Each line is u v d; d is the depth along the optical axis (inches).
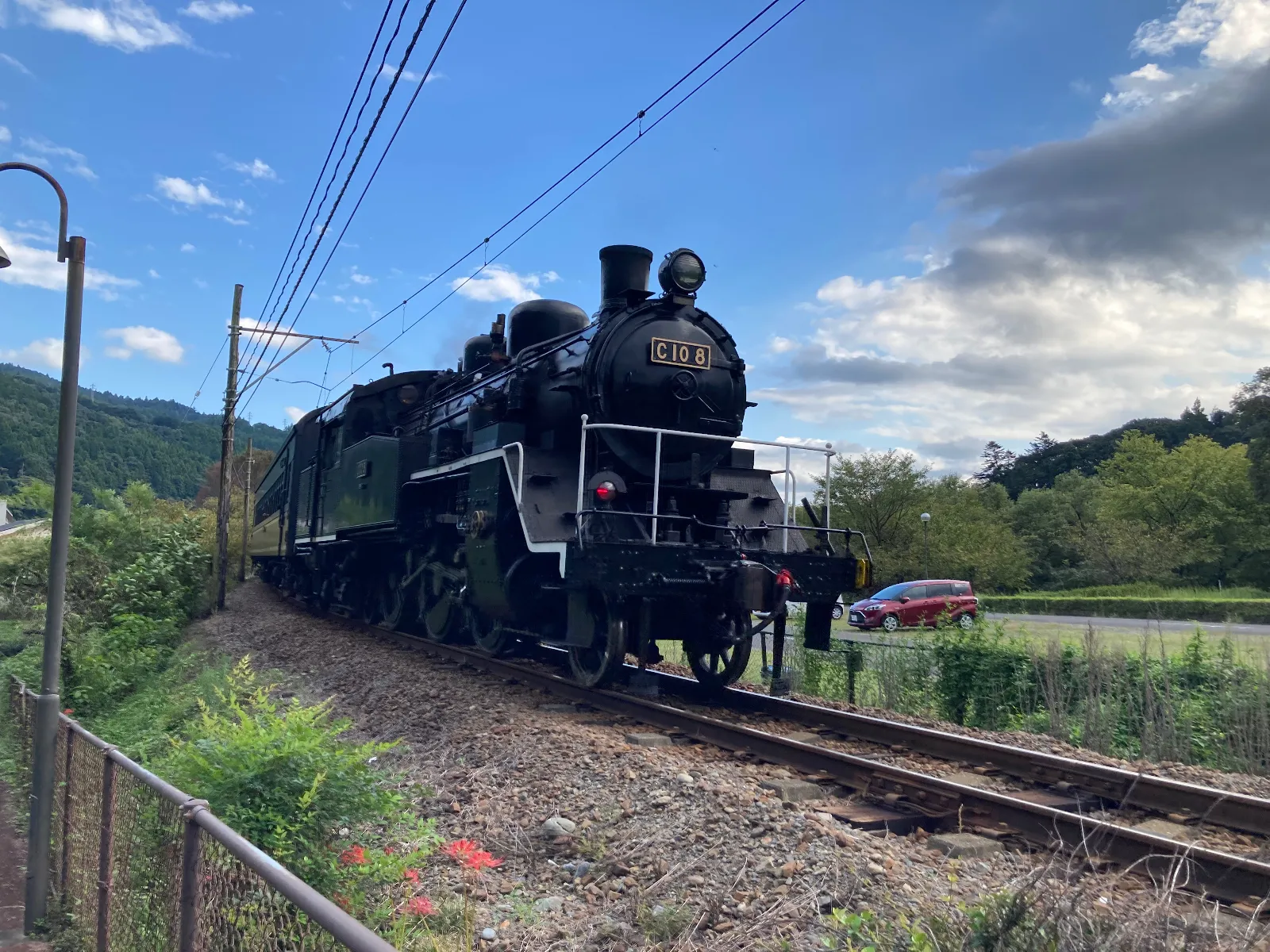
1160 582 1738.4
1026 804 205.9
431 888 193.9
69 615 558.9
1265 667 375.9
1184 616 1213.1
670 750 271.1
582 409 372.8
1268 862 184.2
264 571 1125.7
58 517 205.6
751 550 351.6
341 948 96.3
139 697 446.6
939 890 166.6
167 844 133.3
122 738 365.4
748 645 374.0
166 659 552.1
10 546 613.3
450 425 488.1
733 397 391.5
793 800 226.8
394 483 491.5
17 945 182.4
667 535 351.9
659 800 217.6
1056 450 3491.6
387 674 405.7
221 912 113.1
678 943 159.3
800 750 262.5
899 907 157.5
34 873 192.2
